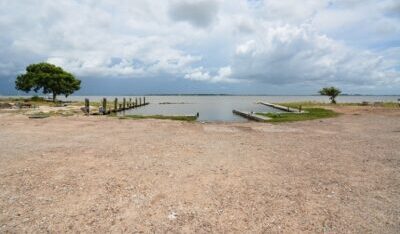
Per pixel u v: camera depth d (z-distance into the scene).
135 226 4.94
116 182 7.08
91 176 7.53
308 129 18.19
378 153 10.68
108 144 12.22
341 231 4.79
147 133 15.84
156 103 86.62
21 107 39.91
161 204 5.82
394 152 10.87
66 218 5.19
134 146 11.80
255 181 7.27
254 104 80.00
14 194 6.27
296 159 9.67
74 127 18.17
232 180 7.33
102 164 8.77
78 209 5.56
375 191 6.62
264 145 12.31
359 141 13.43
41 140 13.07
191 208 5.65
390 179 7.51
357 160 9.55
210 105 73.62
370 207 5.74
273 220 5.17
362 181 7.33
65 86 64.06
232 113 41.75
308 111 35.06
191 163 9.00
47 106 45.25
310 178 7.57
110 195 6.25
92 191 6.47
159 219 5.19
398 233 4.73
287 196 6.28
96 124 20.11
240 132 16.67
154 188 6.70
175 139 13.79
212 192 6.49
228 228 4.88
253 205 5.80
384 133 16.20
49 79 61.44
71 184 6.91
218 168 8.45
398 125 20.28
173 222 5.08
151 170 8.15
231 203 5.89
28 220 5.10
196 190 6.60
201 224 5.02
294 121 23.56
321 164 9.00
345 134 15.86
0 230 4.74
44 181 7.11
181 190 6.59
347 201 6.04
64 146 11.66
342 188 6.81
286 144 12.58
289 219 5.21
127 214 5.37
